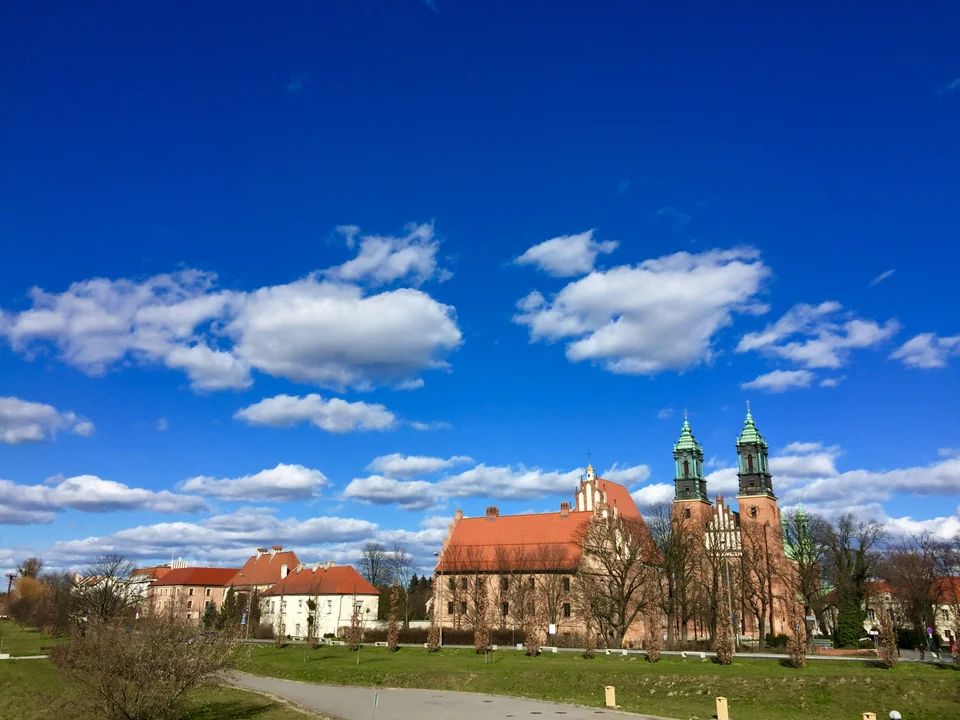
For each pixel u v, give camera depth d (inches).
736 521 5088.6
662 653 3016.7
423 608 6722.4
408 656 3351.4
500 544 4586.6
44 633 5137.8
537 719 1939.0
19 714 2358.5
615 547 3754.9
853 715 1966.0
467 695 2472.9
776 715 2007.9
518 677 2591.0
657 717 1947.6
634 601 3841.0
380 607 6274.6
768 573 3927.2
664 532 3732.8
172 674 1855.3
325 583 5718.5
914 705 1963.6
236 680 2987.2
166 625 1939.0
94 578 4542.3
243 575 6791.3
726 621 3590.1
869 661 2481.5
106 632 1991.9
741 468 5629.9
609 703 2142.0
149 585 7042.3
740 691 2193.7
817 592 3848.4
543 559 4276.6
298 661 3314.5
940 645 4111.7
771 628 4539.9
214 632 2225.6
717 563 3914.9
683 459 5634.8
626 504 5123.0
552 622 4042.8
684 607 3686.0
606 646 3629.4
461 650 3425.2
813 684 2138.3
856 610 3900.1
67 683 2662.4
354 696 2495.1
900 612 4761.3
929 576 4254.4
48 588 7126.0
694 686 2271.2
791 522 4451.3
